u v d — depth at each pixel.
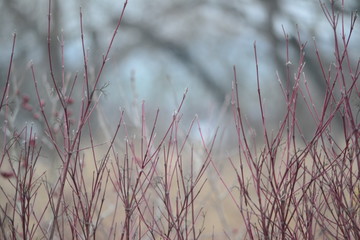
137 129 7.75
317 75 20.11
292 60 24.53
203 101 30.94
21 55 22.94
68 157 5.43
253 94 27.36
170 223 5.65
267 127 13.88
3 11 25.81
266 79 27.78
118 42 32.31
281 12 25.88
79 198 5.48
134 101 8.12
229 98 8.70
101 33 23.78
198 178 5.98
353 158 5.47
